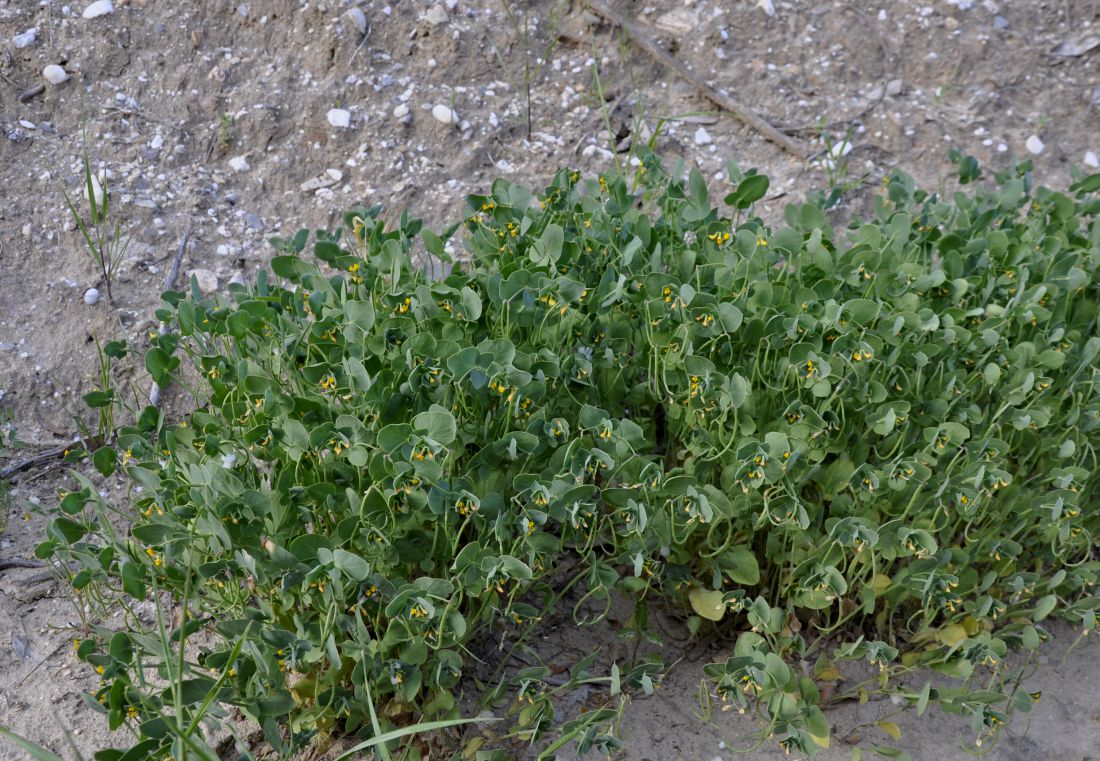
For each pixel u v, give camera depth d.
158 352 2.99
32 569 3.30
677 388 3.21
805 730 2.83
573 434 3.15
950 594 2.93
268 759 2.75
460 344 2.95
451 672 2.67
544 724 2.74
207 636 3.10
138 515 3.46
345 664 2.72
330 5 4.92
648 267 3.28
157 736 2.33
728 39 5.45
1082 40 5.70
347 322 2.83
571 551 3.37
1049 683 3.19
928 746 2.96
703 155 5.04
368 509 2.59
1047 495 3.07
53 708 2.91
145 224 4.29
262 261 4.29
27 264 4.08
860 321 3.01
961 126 5.34
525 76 5.12
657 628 3.23
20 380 3.79
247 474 2.83
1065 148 5.38
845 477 3.05
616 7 5.45
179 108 4.68
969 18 5.67
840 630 3.25
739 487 2.93
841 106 5.34
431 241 3.30
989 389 3.32
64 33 4.66
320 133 4.70
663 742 2.92
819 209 3.57
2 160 4.34
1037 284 3.61
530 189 4.71
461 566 2.56
